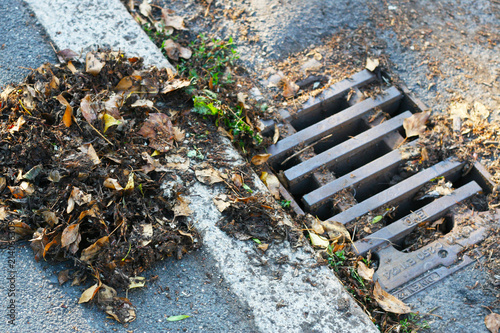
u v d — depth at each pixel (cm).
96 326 216
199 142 239
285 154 247
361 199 248
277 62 260
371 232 236
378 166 244
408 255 233
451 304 227
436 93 255
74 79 240
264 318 218
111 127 232
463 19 271
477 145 246
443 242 234
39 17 257
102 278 220
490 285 229
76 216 223
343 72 259
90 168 226
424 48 263
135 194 227
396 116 251
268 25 266
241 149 244
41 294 219
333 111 258
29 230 223
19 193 224
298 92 255
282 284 222
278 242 227
